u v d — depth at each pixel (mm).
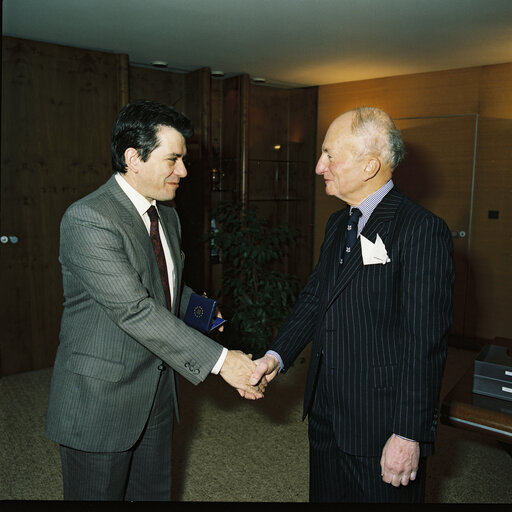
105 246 1618
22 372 4234
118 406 1704
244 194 5227
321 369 1753
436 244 1470
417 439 1446
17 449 3008
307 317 1968
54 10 3176
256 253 4375
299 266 6031
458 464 2953
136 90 4879
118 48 4172
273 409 3602
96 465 1725
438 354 1467
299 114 5875
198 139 4965
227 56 4391
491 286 4734
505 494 2652
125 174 1771
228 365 1735
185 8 3107
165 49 4176
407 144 5090
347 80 5379
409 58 4344
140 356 1736
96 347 1680
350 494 1681
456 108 4766
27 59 3914
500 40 3734
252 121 5691
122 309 1613
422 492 1658
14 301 4125
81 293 1716
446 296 1469
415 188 5098
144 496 1967
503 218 4602
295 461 2930
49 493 2572
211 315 1904
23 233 4086
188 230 5125
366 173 1592
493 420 1684
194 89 5000
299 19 3295
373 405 1576
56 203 4203
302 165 5898
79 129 4234
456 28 3447
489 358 1912
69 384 1691
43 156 4086
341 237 1756
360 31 3551
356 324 1583
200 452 3014
